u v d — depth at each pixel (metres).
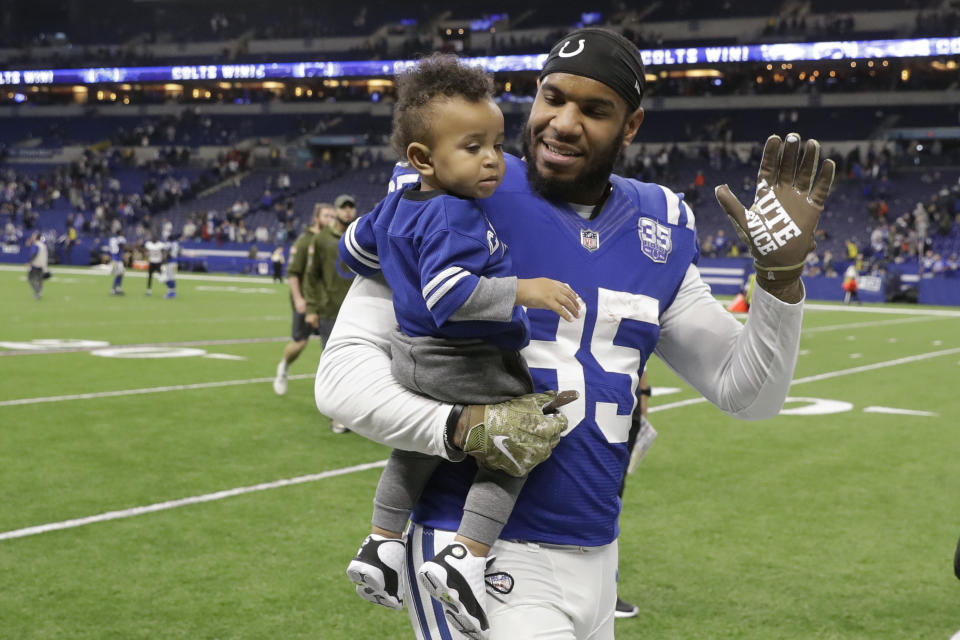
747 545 5.80
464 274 1.97
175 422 9.26
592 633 2.29
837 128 46.09
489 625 2.14
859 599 4.92
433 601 2.25
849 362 15.80
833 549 5.74
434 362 2.06
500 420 2.02
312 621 4.48
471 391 2.05
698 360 2.47
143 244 45.28
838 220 39.50
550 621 2.18
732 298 35.75
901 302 34.41
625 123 2.24
